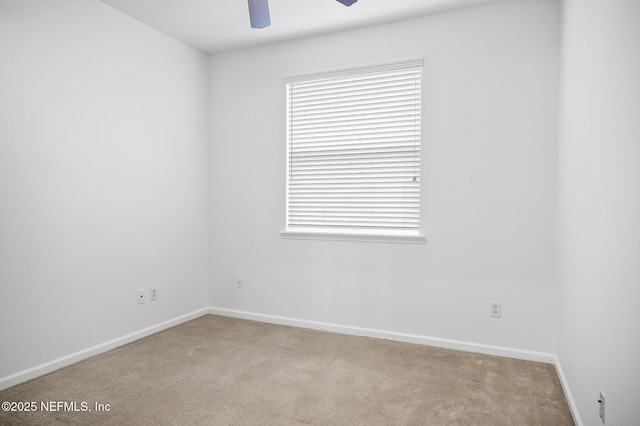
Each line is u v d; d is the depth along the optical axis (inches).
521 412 84.3
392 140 129.3
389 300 130.2
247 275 153.0
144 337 131.4
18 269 97.0
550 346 111.0
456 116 120.0
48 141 102.8
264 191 149.1
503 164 115.0
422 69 123.7
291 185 145.3
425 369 106.2
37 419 80.3
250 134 150.9
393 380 99.5
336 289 138.0
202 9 120.2
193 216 152.3
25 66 97.3
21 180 97.1
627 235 50.7
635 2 48.6
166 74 139.0
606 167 60.6
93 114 114.4
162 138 138.0
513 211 114.3
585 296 73.2
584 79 76.1
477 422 80.4
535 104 111.3
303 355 116.2
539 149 111.2
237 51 152.6
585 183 74.1
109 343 119.7
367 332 133.1
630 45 50.4
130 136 126.1
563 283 96.9
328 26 131.0
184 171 147.7
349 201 136.0
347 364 109.7
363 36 131.6
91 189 114.3
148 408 85.4
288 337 132.0
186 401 88.6
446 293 122.6
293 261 144.8
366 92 132.6
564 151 97.1
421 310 126.0
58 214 105.6
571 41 89.5
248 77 150.7
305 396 91.2
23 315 98.0
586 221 72.9
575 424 79.0
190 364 109.3
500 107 115.0
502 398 90.3
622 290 52.5
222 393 92.5
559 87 106.4
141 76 129.5
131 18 125.7
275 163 146.9
